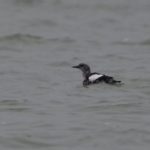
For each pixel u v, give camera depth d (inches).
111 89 1528.1
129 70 1844.2
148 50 2244.1
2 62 2011.6
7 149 1124.5
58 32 2677.2
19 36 2487.7
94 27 2834.6
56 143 1144.8
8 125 1246.3
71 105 1393.9
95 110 1348.4
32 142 1151.6
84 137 1172.5
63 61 2025.1
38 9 3324.3
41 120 1277.1
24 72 1825.8
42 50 2258.9
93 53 2192.4
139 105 1382.9
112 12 3265.3
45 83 1657.2
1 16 3115.2
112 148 1120.2
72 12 3248.0
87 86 1560.0
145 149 1114.1
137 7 3405.5
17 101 1441.9
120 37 2559.1
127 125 1234.0
